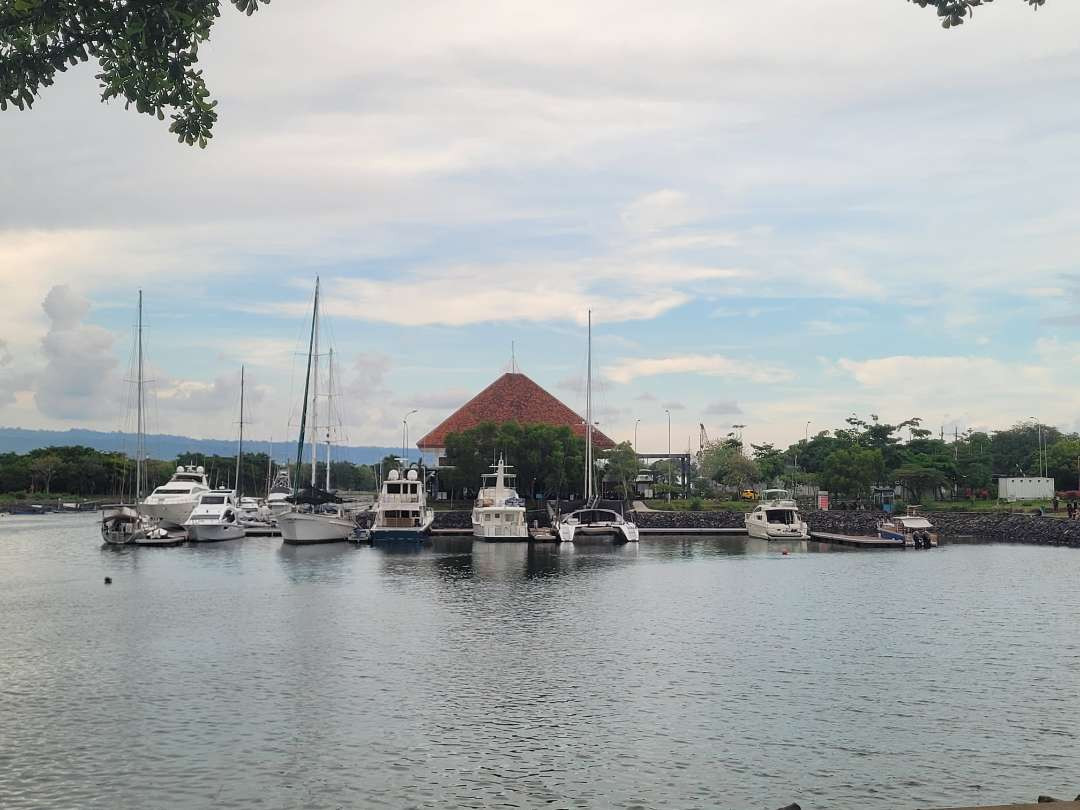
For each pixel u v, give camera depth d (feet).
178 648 152.15
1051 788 88.38
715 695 120.98
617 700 118.52
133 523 372.38
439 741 101.65
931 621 178.50
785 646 153.28
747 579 250.78
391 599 210.18
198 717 110.52
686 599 209.77
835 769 93.25
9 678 130.72
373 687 125.08
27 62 54.13
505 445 469.16
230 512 403.95
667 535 423.23
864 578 252.42
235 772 91.86
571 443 482.28
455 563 297.12
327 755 96.99
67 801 84.38
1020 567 282.15
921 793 86.99
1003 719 110.42
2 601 208.74
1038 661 141.69
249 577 256.32
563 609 194.18
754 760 95.81
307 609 194.70
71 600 210.18
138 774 91.25
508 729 106.11
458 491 513.86
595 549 352.08
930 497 536.01
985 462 609.42
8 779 89.81
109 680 129.29
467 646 152.97
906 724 108.37
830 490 511.81
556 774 91.71
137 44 55.21
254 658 143.84
